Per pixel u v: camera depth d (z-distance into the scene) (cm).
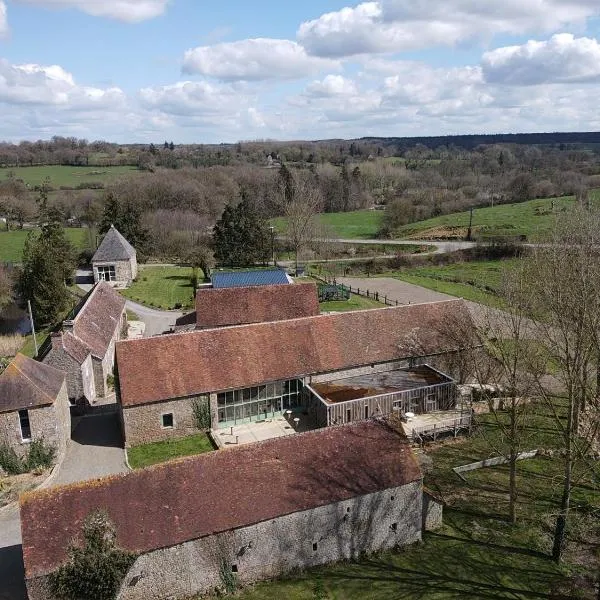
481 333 4328
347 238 12356
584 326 2792
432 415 4044
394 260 9894
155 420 3759
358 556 2705
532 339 4025
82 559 2211
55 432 3453
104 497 2405
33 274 6500
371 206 16375
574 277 2928
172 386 3778
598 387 3391
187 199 13712
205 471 2562
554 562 2691
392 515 2744
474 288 7944
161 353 3884
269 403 4084
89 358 4538
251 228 9850
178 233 11244
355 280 8800
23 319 6975
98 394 4709
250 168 18425
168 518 2392
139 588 2327
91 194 14038
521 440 3569
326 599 2397
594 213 4753
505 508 3114
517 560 2702
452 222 12581
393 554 2738
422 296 7612
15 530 2902
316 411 3953
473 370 4525
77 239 10994
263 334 4166
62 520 2317
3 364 5116
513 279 3697
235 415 3994
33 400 3347
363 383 4138
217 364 3944
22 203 12050
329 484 2627
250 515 2459
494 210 13388
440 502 2919
